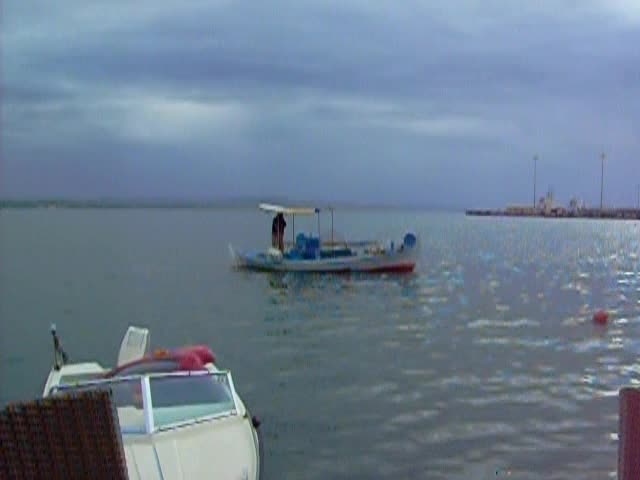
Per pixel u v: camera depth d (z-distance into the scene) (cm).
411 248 4550
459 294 3628
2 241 8425
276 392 1625
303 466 1147
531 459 1162
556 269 5191
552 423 1358
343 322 2734
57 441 479
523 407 1478
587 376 1770
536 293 3675
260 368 1900
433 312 2981
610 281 4331
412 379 1752
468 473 1107
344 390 1644
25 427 475
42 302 3316
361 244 5094
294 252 4622
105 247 7356
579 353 2083
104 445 488
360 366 1914
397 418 1405
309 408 1485
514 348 2170
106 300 3397
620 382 1702
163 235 10338
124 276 4469
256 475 869
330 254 4588
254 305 3238
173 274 4594
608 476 1085
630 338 2339
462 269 5088
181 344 2289
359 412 1452
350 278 4356
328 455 1195
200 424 915
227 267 4975
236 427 937
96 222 16688
